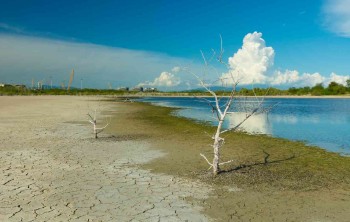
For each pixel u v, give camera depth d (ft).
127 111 143.54
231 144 58.80
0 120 89.86
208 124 92.84
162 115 124.26
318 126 90.74
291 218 24.62
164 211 25.55
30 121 88.38
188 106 209.36
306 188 32.04
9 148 49.24
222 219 24.25
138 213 25.04
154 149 51.75
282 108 190.49
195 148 53.21
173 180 34.14
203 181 33.96
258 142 61.36
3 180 32.78
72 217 24.04
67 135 64.18
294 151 52.13
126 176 35.35
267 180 34.68
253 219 24.34
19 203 26.68
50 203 26.81
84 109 147.23
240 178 35.24
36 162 40.68
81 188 30.81
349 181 34.71
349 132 76.79
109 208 25.94
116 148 51.78
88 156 45.11
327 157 47.52
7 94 447.83
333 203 27.94
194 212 25.49
